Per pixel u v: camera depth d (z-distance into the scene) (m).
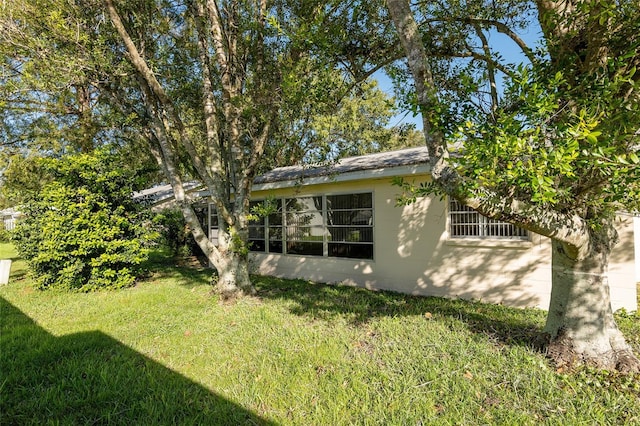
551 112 2.47
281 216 9.96
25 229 8.31
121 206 8.40
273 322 5.15
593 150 2.17
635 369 3.31
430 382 3.24
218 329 4.93
